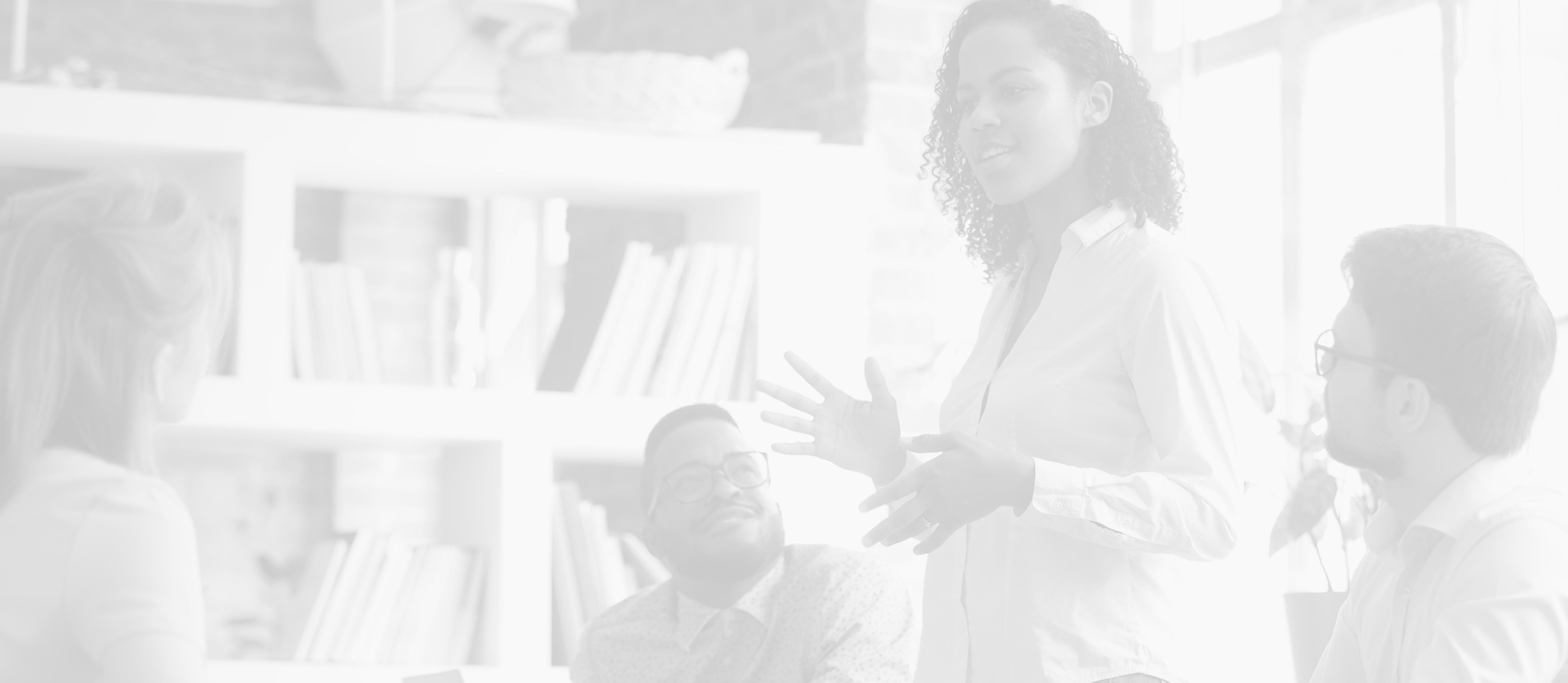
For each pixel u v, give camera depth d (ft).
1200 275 5.49
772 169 11.57
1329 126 10.49
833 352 11.60
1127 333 5.48
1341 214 10.35
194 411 9.98
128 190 4.37
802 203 11.62
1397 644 5.26
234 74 14.97
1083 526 5.18
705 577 8.50
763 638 8.40
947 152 6.64
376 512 14.89
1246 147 11.14
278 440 11.01
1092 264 5.69
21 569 3.84
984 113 5.73
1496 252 5.21
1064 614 5.40
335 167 10.72
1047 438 5.56
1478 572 4.91
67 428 4.14
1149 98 6.05
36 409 4.06
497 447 10.72
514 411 10.73
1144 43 12.19
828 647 8.27
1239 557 10.16
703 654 8.42
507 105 11.51
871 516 11.39
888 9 12.48
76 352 4.14
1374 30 10.20
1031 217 6.07
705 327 11.31
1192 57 11.65
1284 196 10.76
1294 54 10.76
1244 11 11.26
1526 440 5.18
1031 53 5.73
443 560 10.56
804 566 8.55
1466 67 9.54
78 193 4.32
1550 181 9.14
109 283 4.21
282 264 10.35
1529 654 4.75
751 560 8.46
